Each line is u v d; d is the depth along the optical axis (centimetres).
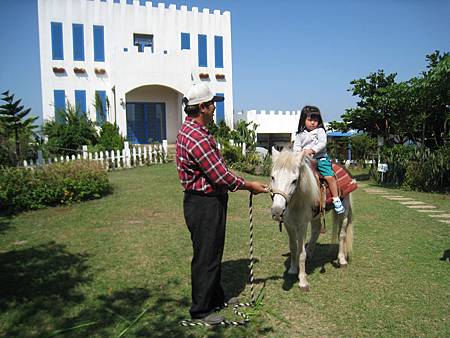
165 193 1030
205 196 356
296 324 370
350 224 532
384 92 1538
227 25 2492
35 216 792
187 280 474
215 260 368
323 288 453
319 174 483
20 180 854
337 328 362
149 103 2316
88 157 1509
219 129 2134
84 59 2211
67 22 2170
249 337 346
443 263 535
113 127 1906
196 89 353
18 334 347
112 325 364
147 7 2312
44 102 2156
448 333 351
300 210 423
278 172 380
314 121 491
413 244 627
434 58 1337
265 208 906
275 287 457
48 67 2153
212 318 368
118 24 2259
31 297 421
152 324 367
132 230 693
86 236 655
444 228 734
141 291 441
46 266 516
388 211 899
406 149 1471
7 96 1455
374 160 1694
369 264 535
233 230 708
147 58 2122
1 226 715
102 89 2252
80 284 458
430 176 1249
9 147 1352
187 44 2406
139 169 1563
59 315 383
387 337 346
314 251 605
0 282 461
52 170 932
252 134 1869
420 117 1391
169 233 675
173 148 2094
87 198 959
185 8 2383
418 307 402
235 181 351
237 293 441
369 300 420
